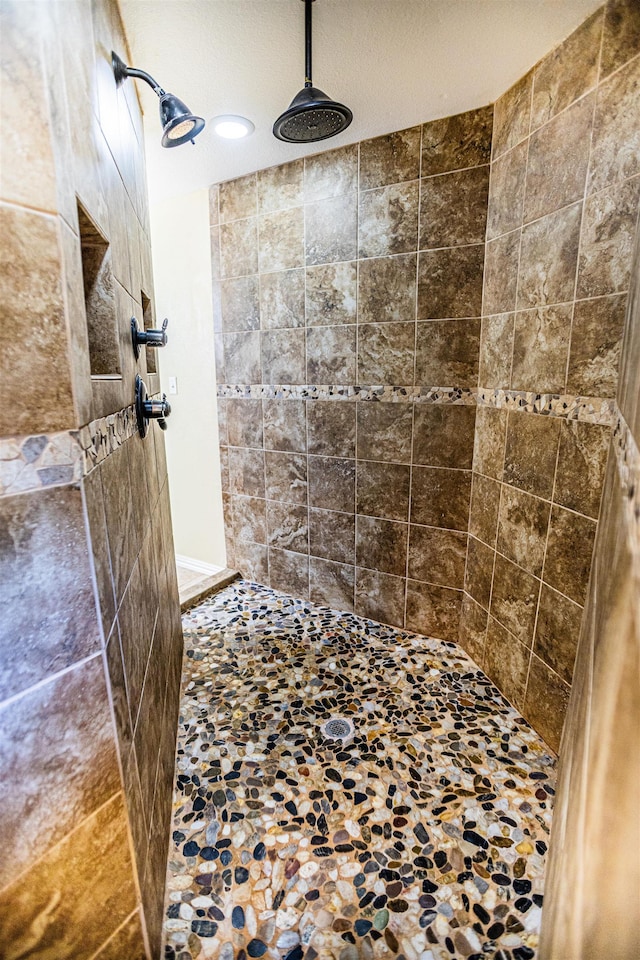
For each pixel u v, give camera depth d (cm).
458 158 166
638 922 27
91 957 77
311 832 122
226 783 136
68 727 68
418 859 115
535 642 154
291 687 178
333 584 234
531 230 145
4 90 54
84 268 92
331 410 215
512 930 100
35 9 56
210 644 206
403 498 204
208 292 246
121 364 99
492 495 173
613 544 48
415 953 97
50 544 63
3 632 60
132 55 130
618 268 117
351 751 148
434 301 181
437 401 188
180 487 284
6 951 65
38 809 66
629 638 34
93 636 70
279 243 212
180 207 243
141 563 112
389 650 201
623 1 109
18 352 58
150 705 110
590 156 121
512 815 126
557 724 145
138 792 89
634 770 31
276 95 150
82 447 66
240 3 113
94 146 83
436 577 204
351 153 186
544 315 141
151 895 94
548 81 133
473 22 120
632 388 47
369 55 132
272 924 102
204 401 262
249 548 263
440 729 156
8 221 55
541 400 145
